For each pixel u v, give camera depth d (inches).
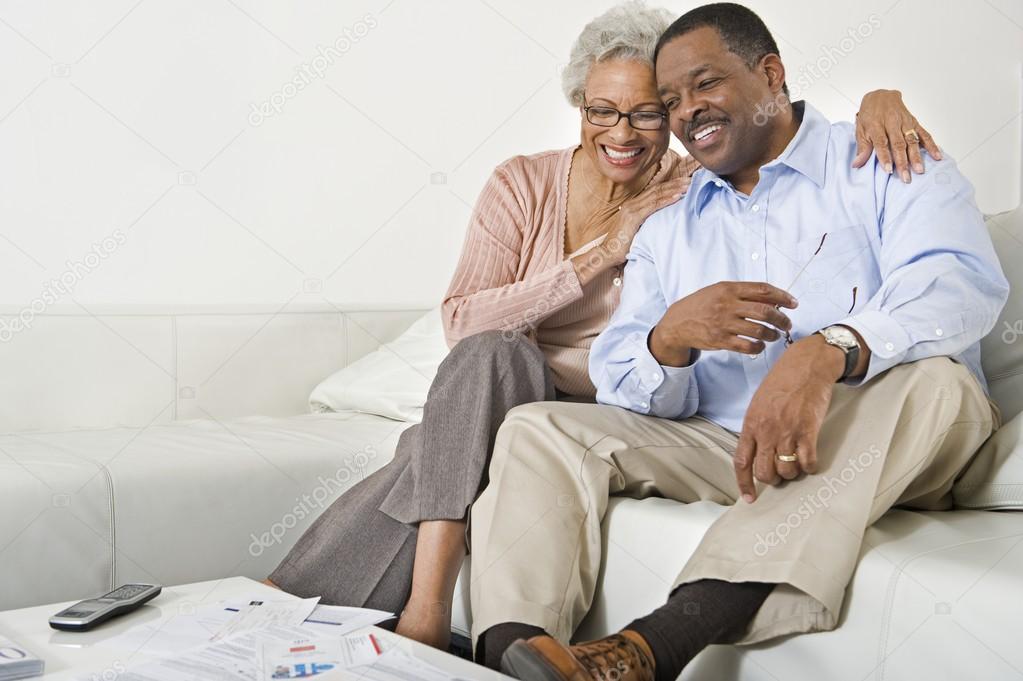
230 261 97.3
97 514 60.2
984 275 50.6
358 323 97.9
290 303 98.3
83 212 89.6
